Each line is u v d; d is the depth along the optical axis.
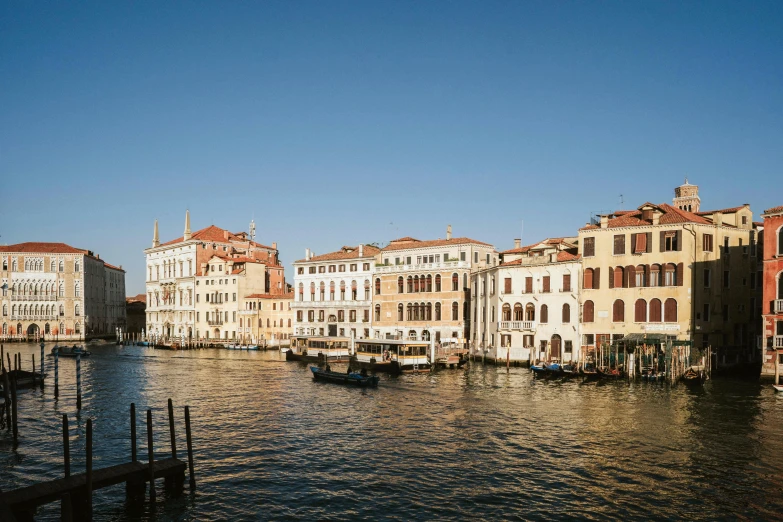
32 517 17.39
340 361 66.00
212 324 99.06
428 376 51.09
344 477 22.91
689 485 21.80
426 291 72.81
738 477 22.53
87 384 47.88
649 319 50.56
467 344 67.94
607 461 24.55
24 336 109.88
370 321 78.31
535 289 57.03
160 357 75.38
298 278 86.88
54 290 112.19
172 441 21.20
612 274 52.50
